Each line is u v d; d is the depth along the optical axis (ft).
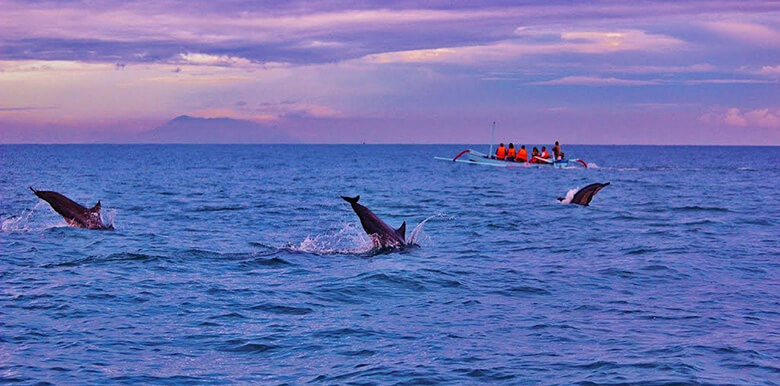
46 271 54.19
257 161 413.59
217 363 33.06
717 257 62.23
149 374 31.45
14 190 151.33
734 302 44.86
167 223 89.30
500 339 36.68
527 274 54.29
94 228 79.82
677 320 40.32
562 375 31.07
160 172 258.78
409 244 68.44
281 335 37.50
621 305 44.16
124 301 44.73
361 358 33.68
